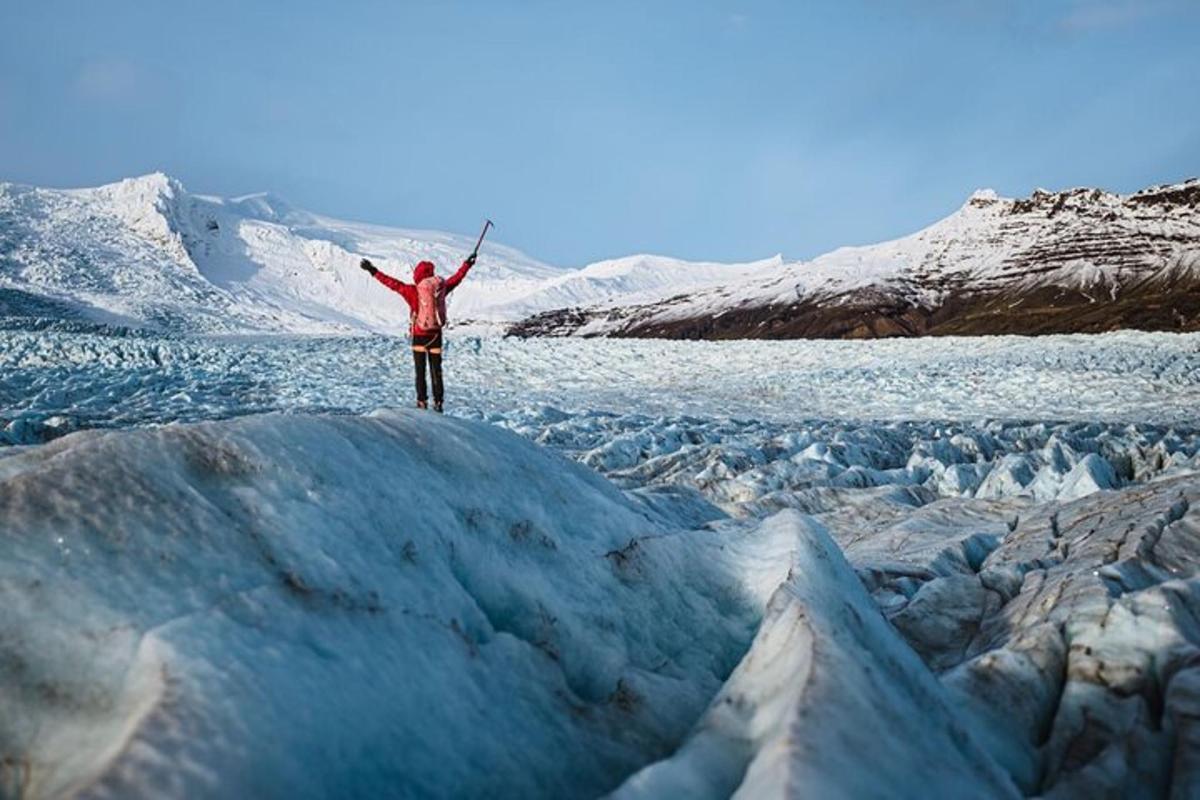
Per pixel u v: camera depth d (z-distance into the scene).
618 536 3.94
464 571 3.30
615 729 2.92
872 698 2.55
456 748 2.49
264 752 2.07
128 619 2.39
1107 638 3.74
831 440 15.44
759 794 2.13
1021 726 3.31
